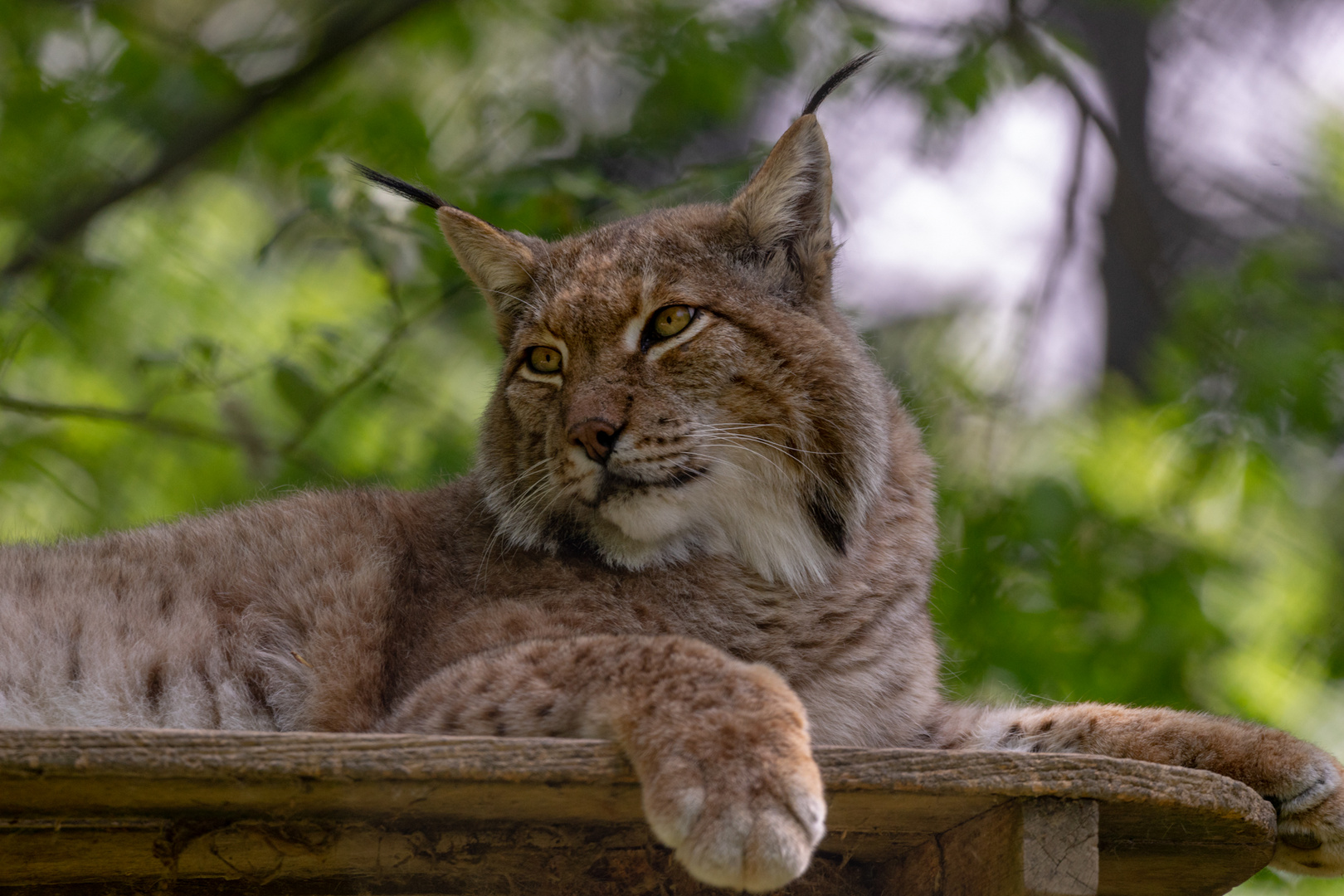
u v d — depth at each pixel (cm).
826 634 691
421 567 743
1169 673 1162
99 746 443
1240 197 1702
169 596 708
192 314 1497
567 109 1484
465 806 499
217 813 498
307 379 1150
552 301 735
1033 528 1177
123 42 1352
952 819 529
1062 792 491
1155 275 1583
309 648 697
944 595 1189
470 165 1353
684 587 692
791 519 693
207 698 688
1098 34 1786
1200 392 1274
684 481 683
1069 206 1530
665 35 1423
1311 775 627
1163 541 1238
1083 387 1511
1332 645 1307
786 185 736
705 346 692
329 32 1480
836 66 1405
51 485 1390
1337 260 1559
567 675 553
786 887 566
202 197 1619
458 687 577
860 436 712
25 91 1329
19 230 1404
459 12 1526
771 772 470
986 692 1140
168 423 1173
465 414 1418
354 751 457
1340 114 1659
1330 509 1399
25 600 686
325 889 547
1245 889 1109
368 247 1081
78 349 1354
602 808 508
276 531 748
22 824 507
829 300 756
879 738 698
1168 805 503
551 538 713
